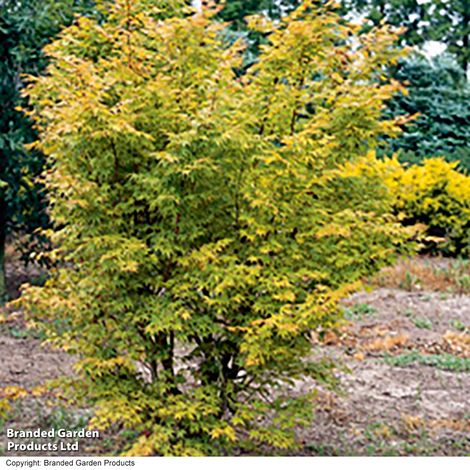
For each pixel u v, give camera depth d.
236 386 4.65
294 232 4.45
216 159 4.18
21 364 6.99
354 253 4.39
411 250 4.57
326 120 4.51
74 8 9.05
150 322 4.41
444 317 9.12
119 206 4.25
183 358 4.64
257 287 4.26
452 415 6.00
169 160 3.93
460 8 23.23
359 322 8.89
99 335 4.40
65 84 4.55
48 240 9.25
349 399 6.32
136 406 4.22
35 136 8.77
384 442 5.36
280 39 4.61
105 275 4.25
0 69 8.64
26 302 4.47
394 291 10.37
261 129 4.70
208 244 4.26
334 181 4.63
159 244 4.23
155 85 4.20
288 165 4.13
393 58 4.64
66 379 4.61
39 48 9.00
